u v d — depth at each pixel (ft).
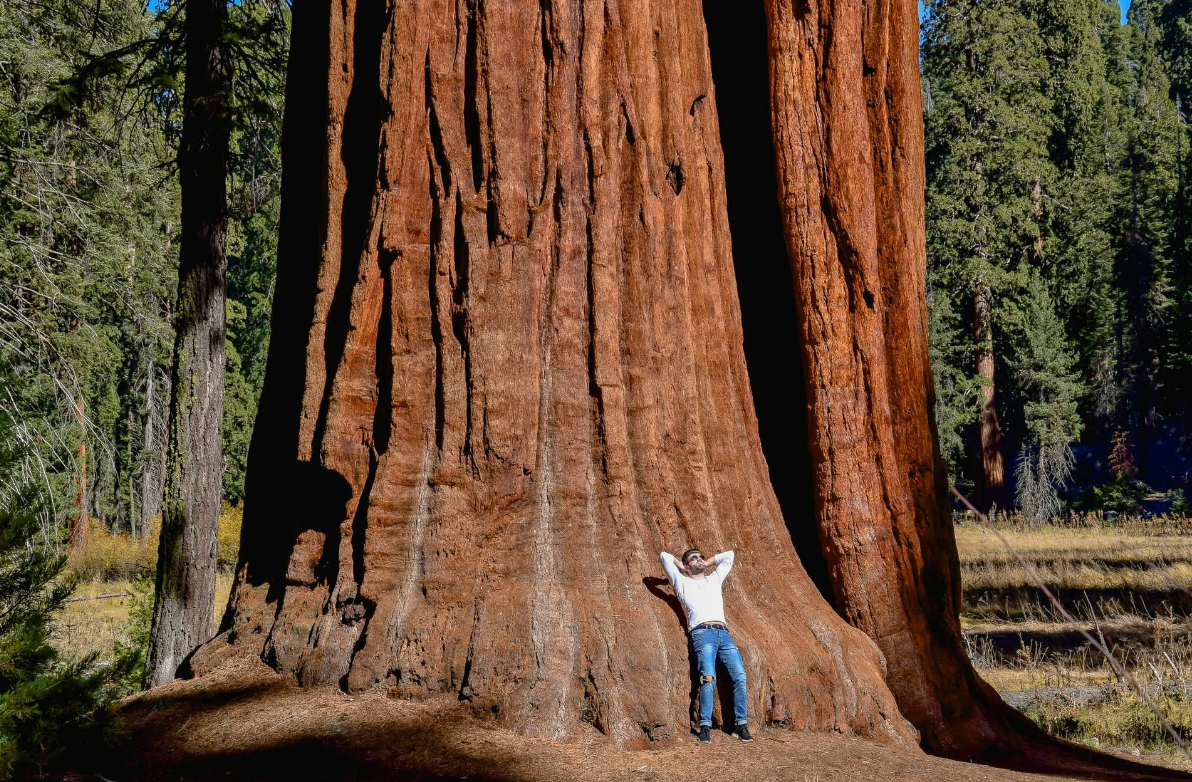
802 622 24.47
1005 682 37.68
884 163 27.30
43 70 44.65
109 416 95.20
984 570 68.59
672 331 24.58
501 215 22.82
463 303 22.67
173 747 19.54
